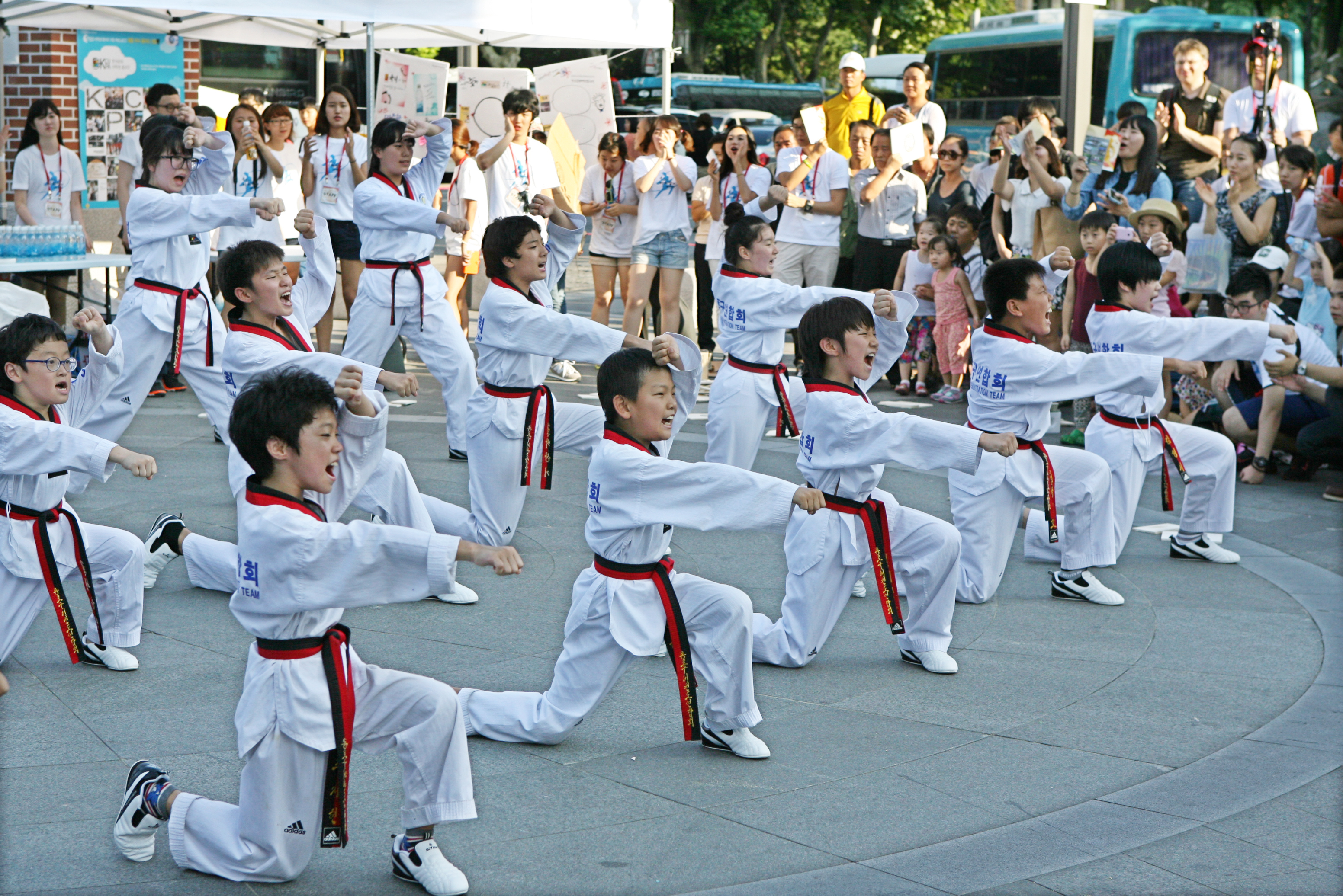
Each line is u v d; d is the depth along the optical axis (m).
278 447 3.24
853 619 5.91
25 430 4.45
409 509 5.95
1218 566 6.76
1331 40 24.03
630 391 4.07
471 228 11.77
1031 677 5.14
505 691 4.74
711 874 3.54
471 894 3.42
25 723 4.49
